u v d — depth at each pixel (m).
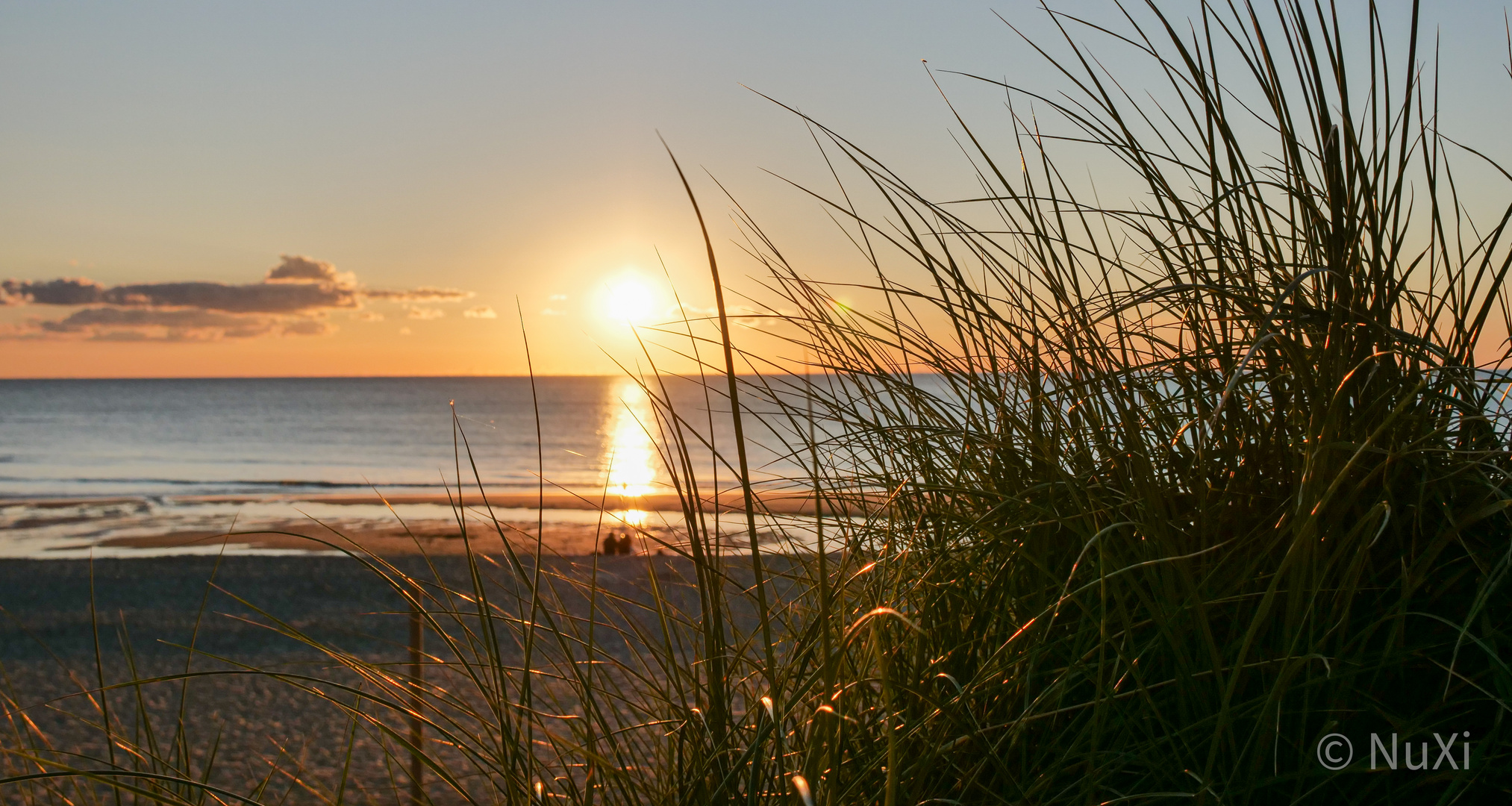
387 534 15.84
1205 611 1.12
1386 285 1.36
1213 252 1.43
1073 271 1.49
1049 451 1.41
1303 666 1.15
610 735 1.31
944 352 1.68
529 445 46.25
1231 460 1.35
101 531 18.55
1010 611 1.33
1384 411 1.26
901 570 1.40
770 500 1.70
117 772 1.16
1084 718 1.22
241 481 32.31
